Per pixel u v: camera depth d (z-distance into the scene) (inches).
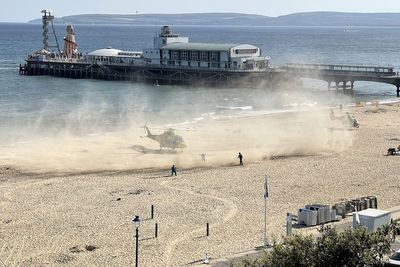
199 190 4837.6
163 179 5226.4
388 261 2738.7
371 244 2628.0
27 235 3757.4
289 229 3580.2
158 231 3831.2
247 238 3681.1
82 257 3400.6
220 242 3622.0
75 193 4746.6
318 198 4601.4
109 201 4507.9
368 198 4315.9
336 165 5762.8
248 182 5093.5
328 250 2527.1
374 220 3447.3
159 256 3405.5
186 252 3457.2
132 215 4163.4
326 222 3929.6
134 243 3617.1
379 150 6491.1
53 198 4596.5
